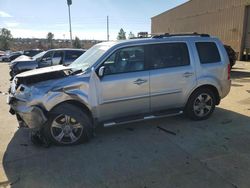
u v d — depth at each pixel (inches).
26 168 158.7
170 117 247.6
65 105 185.9
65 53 498.9
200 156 170.2
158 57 213.3
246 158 166.4
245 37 1019.3
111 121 202.5
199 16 1323.8
